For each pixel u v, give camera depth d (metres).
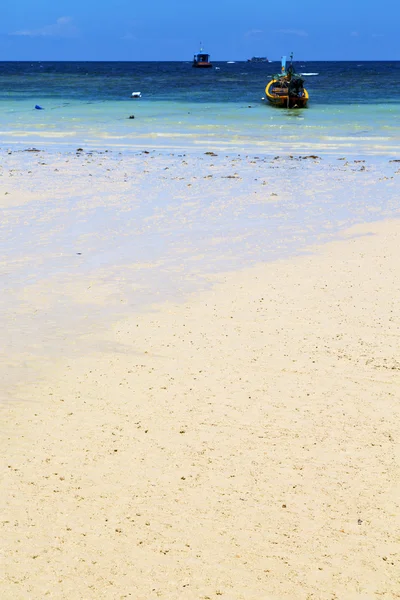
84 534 6.46
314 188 22.75
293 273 14.34
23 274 14.25
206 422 8.59
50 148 32.72
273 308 12.40
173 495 7.08
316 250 15.95
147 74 139.75
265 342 10.96
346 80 104.25
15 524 6.61
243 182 23.73
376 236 16.98
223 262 15.12
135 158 29.33
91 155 30.22
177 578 5.91
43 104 57.06
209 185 23.19
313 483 7.29
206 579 5.89
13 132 39.25
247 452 7.91
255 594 5.73
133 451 7.93
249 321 11.82
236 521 6.66
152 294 13.18
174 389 9.46
